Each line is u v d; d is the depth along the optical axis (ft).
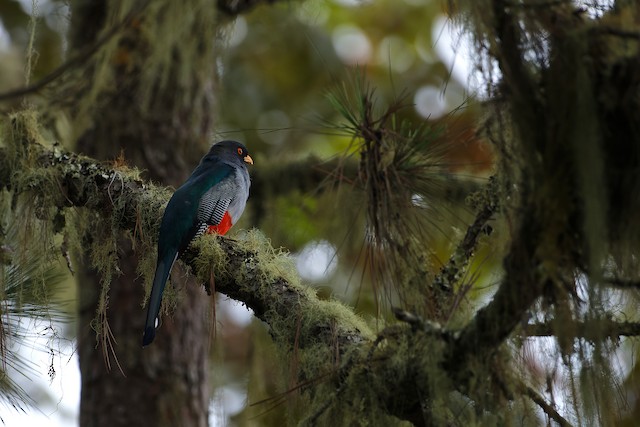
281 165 39.47
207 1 34.37
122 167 30.45
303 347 24.30
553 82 18.69
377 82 54.49
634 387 23.76
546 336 20.67
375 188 24.02
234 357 47.62
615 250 19.17
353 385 22.18
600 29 18.30
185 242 27.78
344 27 57.31
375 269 23.67
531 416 20.66
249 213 39.81
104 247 28.76
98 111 37.29
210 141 40.55
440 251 37.55
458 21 19.51
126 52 36.96
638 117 18.28
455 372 20.52
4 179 30.04
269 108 54.70
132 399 36.24
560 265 19.21
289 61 54.44
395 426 22.44
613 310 21.21
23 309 27.76
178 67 37.93
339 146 51.80
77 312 36.94
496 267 23.85
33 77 46.52
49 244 29.09
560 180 18.88
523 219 19.34
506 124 20.29
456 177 31.65
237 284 25.95
